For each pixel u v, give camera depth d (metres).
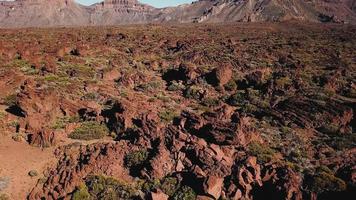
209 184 28.75
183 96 51.53
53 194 30.08
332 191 28.64
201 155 31.69
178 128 37.50
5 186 30.73
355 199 27.53
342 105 43.06
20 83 51.09
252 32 119.38
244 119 39.41
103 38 97.25
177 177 30.77
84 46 73.88
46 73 57.31
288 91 50.31
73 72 58.03
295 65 63.31
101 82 55.59
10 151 35.41
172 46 86.62
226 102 49.41
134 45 86.19
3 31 107.75
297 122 41.09
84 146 35.75
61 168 32.94
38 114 41.09
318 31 122.88
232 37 104.81
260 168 30.53
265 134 38.28
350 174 30.06
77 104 43.81
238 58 70.56
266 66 64.88
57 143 36.88
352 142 37.22
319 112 42.22
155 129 35.66
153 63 66.06
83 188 30.12
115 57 71.31
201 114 40.78
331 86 52.03
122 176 32.16
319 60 69.69
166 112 43.25
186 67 59.22
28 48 71.56
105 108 44.78
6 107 44.81
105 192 29.80
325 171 31.28
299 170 31.52
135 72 60.66
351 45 86.81
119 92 51.06
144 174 31.56
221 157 31.77
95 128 39.34
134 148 34.16
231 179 29.58
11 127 39.50
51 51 70.44
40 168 33.44
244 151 33.31
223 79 54.84
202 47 84.06
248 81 54.81
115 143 35.22
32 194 30.25
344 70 60.16
